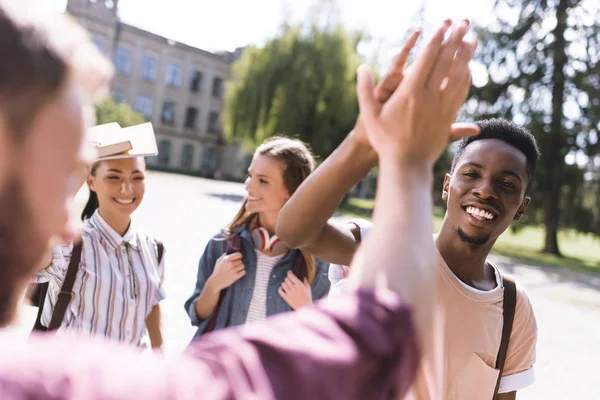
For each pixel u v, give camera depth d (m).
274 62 24.56
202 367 0.46
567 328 7.60
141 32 44.12
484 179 1.55
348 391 0.49
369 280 0.59
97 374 0.41
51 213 0.44
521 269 13.73
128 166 2.20
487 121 1.66
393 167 0.67
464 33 0.65
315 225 0.91
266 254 2.40
